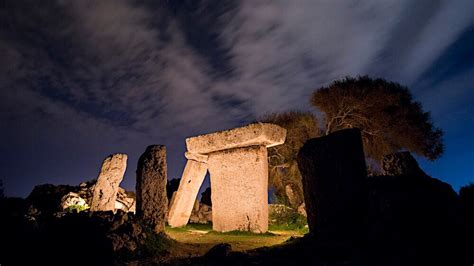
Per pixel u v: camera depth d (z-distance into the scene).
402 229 4.95
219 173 10.70
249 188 10.00
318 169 6.70
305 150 6.96
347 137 6.68
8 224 6.54
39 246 6.17
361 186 6.35
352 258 5.09
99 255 5.97
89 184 12.90
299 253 5.78
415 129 15.93
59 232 6.56
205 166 12.67
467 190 5.82
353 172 6.45
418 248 4.61
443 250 4.50
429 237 4.72
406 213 5.07
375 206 5.67
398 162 6.90
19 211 8.12
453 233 4.69
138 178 7.53
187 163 12.59
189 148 11.34
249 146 10.30
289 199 16.80
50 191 11.73
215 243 7.89
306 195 6.83
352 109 16.69
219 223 10.33
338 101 17.02
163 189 7.54
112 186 9.61
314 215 6.58
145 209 7.26
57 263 5.73
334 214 6.32
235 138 10.24
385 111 16.11
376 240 5.18
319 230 6.38
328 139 6.76
